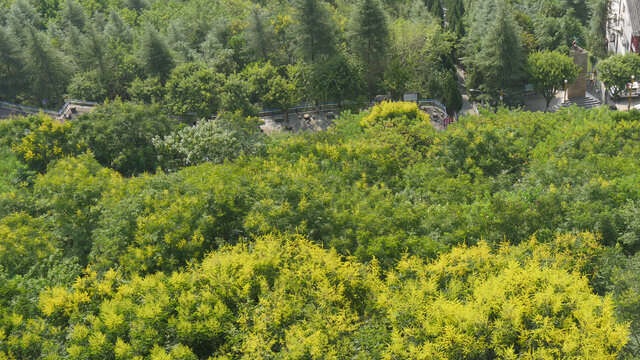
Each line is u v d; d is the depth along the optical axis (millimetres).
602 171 33094
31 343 20656
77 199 32875
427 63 75000
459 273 22625
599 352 18016
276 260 23797
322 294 21766
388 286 22641
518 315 19250
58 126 46344
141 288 22875
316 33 68188
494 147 38781
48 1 99812
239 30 81250
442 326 19500
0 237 28859
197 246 26984
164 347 20375
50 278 25469
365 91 69500
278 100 62844
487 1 81938
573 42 73500
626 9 75000
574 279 21000
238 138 47188
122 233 28062
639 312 20562
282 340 20188
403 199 31734
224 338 20688
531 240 25172
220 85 63031
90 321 21359
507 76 68625
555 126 43344
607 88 70312
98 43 69250
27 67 67562
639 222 25781
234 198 29844
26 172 41938
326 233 27953
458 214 27891
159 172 35594
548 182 32531
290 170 33750
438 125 62906
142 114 48375
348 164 37531
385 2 101188
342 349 19578
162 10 94312
